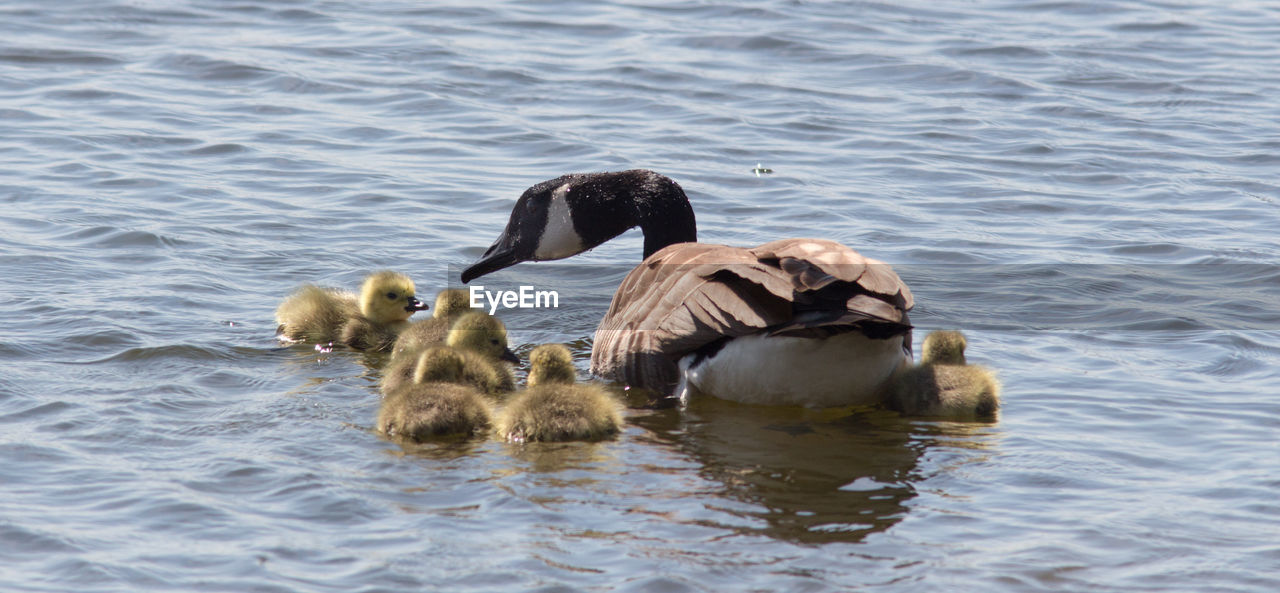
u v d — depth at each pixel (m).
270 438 10.38
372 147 20.73
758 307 11.00
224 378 12.02
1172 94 25.06
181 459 9.80
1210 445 10.49
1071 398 11.75
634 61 26.31
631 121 22.50
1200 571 8.14
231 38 27.09
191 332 13.20
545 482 9.53
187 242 16.14
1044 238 17.38
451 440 10.56
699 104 23.64
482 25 29.00
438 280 15.64
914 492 9.46
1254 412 11.30
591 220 15.04
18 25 27.33
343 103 23.06
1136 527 8.80
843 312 10.16
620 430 10.90
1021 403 11.64
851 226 17.66
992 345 13.39
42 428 10.34
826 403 11.34
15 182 18.19
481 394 11.69
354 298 14.34
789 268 10.69
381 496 9.17
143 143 20.42
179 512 8.78
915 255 16.64
